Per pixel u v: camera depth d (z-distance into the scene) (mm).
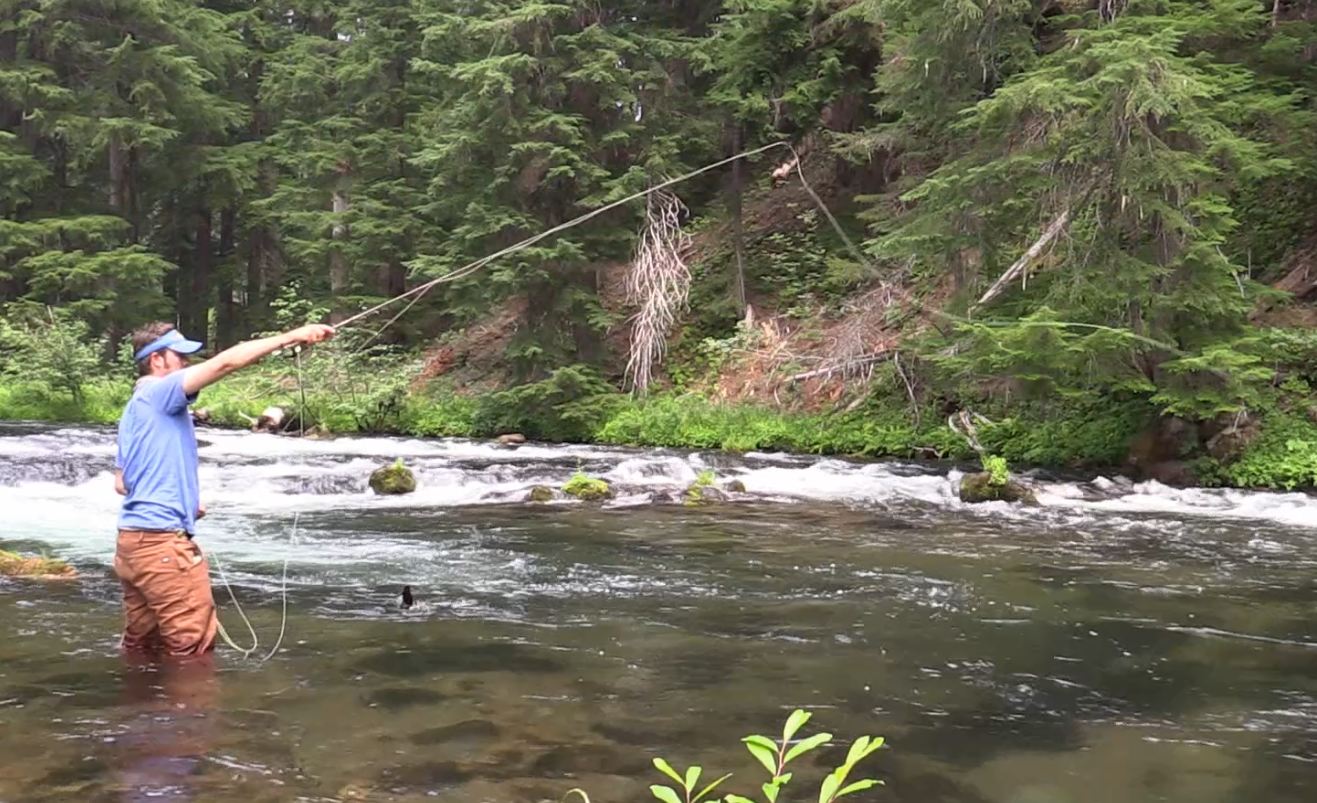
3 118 25234
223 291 32906
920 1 13531
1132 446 13523
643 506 10766
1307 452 12219
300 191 25906
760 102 18562
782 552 8008
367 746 3611
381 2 26516
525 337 18969
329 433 19141
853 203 22297
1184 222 11461
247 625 5418
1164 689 4539
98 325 24047
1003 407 15656
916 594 6480
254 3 31984
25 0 23594
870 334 17344
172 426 4738
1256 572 7344
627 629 5469
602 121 19375
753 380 18938
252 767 3387
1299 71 14461
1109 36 11680
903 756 3676
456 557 7609
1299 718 4160
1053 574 7199
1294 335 13789
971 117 12781
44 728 3723
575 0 18859
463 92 20203
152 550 4656
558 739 3734
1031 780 3467
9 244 23062
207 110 26656
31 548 7617
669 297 19062
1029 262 13281
